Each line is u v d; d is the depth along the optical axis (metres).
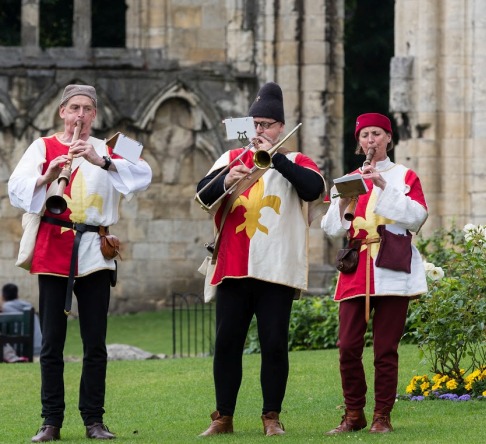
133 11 46.94
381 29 58.97
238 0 47.22
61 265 16.55
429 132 37.91
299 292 16.95
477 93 37.31
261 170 16.59
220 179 16.62
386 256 16.56
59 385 16.66
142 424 18.47
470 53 37.59
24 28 45.72
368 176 16.39
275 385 16.62
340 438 15.98
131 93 46.19
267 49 47.06
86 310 16.69
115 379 23.73
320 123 46.84
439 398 19.67
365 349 26.00
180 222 47.00
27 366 26.30
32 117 45.41
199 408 19.89
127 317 45.66
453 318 20.09
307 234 16.84
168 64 46.59
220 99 46.84
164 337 40.34
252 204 16.59
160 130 46.59
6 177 45.59
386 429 16.48
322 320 29.64
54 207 16.11
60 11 52.31
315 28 46.91
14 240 45.84
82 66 45.84
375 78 59.09
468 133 37.81
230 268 16.52
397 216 16.39
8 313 32.66
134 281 46.75
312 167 16.70
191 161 46.91
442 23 37.72
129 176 16.77
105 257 16.66
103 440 16.42
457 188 37.88
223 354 16.83
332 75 47.03
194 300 47.06
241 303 16.70
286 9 46.91
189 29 47.03
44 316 16.67
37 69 45.59
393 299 16.61
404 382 21.27
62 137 17.08
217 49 47.28
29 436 17.44
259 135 16.81
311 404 19.77
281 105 16.92
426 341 20.27
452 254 24.83
